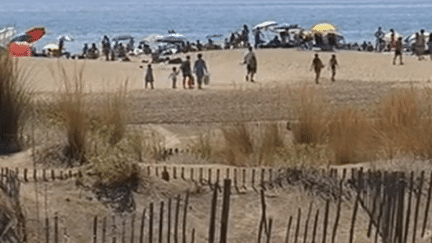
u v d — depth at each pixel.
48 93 25.50
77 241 13.10
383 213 13.93
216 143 20.31
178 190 14.61
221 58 67.19
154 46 100.62
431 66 56.47
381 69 55.25
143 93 34.00
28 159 17.31
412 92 20.95
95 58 76.38
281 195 14.60
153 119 27.61
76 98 19.50
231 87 39.91
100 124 18.91
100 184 14.56
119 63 61.25
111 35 142.88
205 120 27.56
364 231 13.81
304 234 13.44
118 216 13.84
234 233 13.52
